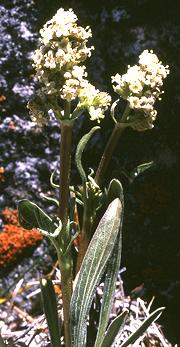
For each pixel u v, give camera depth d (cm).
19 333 60
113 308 61
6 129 66
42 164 67
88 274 45
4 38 66
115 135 45
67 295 46
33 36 66
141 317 63
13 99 66
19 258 67
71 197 49
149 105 43
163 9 63
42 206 67
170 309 65
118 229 45
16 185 67
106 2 64
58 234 43
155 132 63
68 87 40
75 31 40
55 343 48
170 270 65
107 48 64
